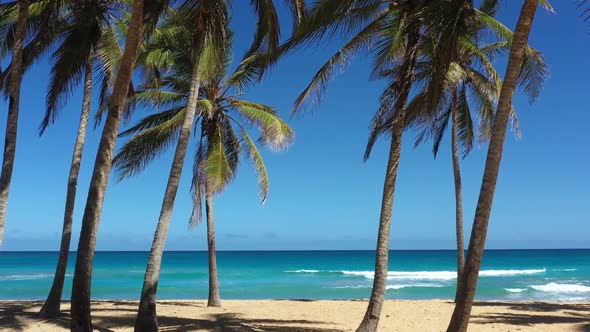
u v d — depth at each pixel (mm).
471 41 12555
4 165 9812
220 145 15578
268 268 54406
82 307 8133
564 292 28938
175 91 16453
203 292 29891
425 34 9461
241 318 13586
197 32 10102
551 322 13508
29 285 33312
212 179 15047
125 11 12484
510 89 7301
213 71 10844
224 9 10250
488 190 7242
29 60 11938
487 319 13977
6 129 9969
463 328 7172
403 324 13234
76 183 12406
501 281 36500
